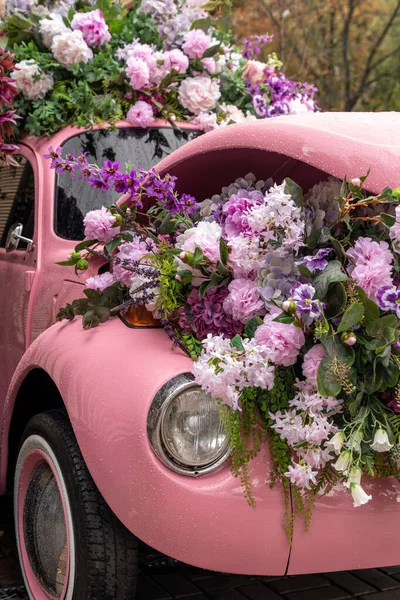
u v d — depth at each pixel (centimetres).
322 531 211
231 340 209
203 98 382
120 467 212
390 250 214
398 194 202
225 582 312
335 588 310
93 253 275
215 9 444
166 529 206
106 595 228
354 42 1334
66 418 254
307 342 208
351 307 191
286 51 1248
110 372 227
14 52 369
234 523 206
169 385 209
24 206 359
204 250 224
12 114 345
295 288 200
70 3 393
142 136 362
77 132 356
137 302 240
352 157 210
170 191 244
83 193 338
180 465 208
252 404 213
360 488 200
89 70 365
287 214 213
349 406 202
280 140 217
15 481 278
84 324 255
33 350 271
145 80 364
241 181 246
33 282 329
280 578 317
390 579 320
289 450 211
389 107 1367
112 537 229
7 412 290
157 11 399
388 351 197
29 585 269
